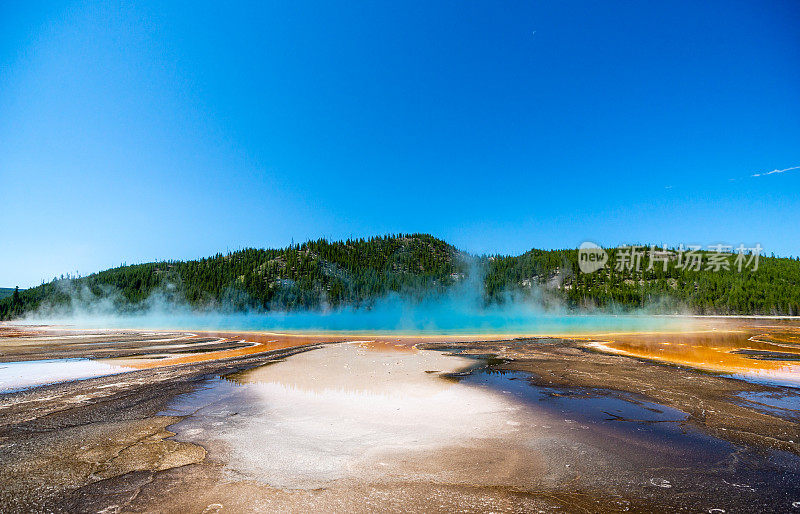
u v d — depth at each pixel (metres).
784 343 30.09
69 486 6.97
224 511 6.14
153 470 7.62
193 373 17.95
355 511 6.17
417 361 21.58
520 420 10.89
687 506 6.37
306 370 18.64
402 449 8.76
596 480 7.27
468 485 7.06
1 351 27.97
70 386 15.29
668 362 20.95
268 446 8.91
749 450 8.69
